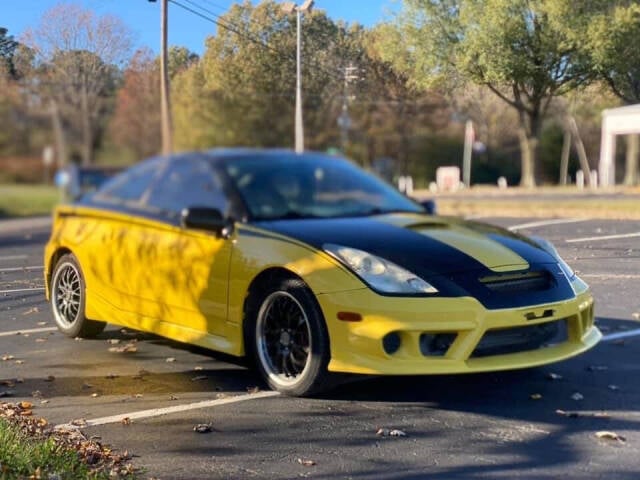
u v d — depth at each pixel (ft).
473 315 14.67
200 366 18.49
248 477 12.02
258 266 16.05
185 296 17.63
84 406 15.56
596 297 24.95
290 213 18.48
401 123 92.73
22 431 13.52
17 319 23.49
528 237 17.99
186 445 13.41
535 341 15.90
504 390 16.38
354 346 14.71
